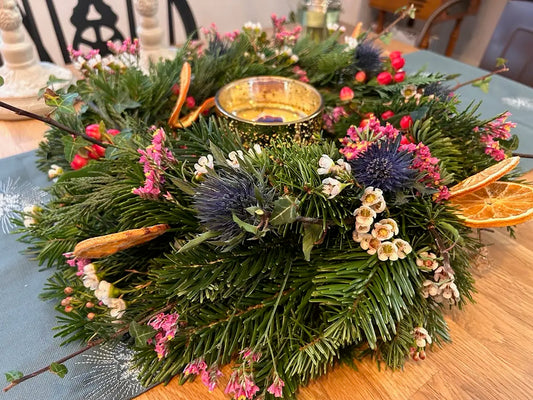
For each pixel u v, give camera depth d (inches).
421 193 12.6
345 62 22.0
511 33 34.2
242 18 60.0
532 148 22.5
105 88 18.4
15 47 23.3
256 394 11.5
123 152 14.1
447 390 12.0
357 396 11.8
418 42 37.8
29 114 13.0
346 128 18.6
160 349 11.4
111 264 13.1
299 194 12.0
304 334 11.8
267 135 15.2
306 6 29.5
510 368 12.6
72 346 13.0
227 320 11.9
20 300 14.3
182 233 13.2
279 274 12.1
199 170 12.3
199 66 21.0
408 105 18.0
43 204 16.9
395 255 11.6
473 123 16.6
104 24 36.5
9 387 10.4
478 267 15.6
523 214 12.5
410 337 12.1
